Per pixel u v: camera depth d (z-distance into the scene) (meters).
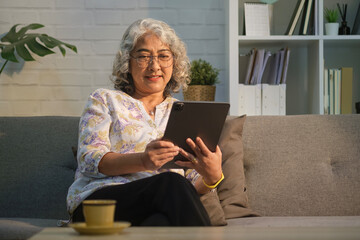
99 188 1.90
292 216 2.32
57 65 3.55
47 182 2.51
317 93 3.38
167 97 2.27
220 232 1.22
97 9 3.58
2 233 1.94
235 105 3.27
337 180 2.40
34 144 2.58
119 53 2.23
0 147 2.56
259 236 1.15
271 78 3.41
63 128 2.63
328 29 3.42
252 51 3.35
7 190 2.49
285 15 3.65
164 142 1.80
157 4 3.58
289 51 3.38
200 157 1.92
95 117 2.05
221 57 3.60
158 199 1.56
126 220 1.75
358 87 3.66
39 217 2.46
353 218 2.11
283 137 2.51
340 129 2.54
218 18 3.61
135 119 2.09
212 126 1.88
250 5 3.40
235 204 2.28
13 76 3.53
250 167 2.47
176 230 1.26
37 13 3.55
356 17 3.55
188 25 3.60
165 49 2.20
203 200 2.10
